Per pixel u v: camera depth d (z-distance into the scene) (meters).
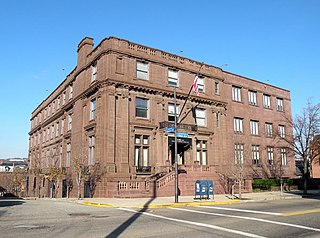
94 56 32.81
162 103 32.75
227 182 31.94
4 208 17.97
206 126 36.38
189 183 28.83
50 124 48.78
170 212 16.42
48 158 47.50
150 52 32.94
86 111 33.78
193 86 27.98
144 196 25.92
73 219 13.30
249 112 42.50
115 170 28.16
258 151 42.66
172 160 33.97
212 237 9.64
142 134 30.95
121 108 29.70
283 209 17.75
